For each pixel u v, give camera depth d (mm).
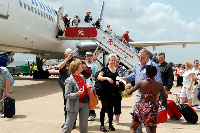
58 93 11219
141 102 3465
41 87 14062
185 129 4895
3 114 6059
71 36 16328
